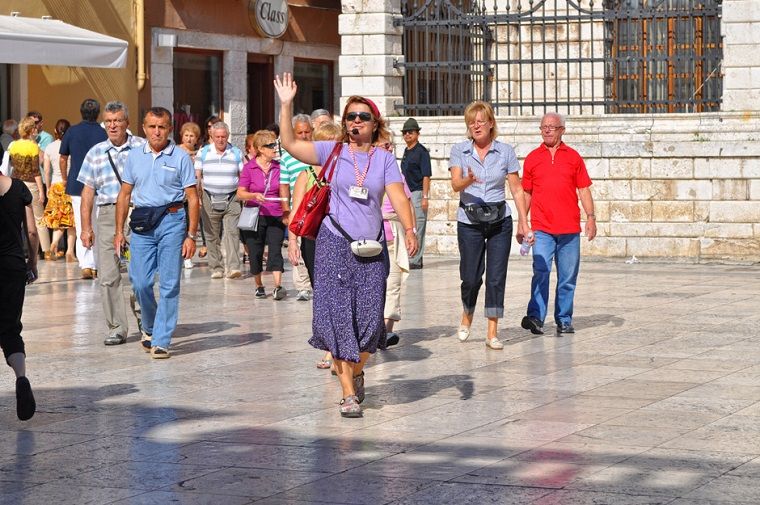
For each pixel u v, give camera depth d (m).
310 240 15.30
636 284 24.67
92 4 34.75
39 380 15.09
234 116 39.28
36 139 31.25
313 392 14.22
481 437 11.94
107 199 17.72
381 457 11.23
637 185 29.20
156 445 11.77
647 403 13.39
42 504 9.89
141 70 35.91
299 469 10.84
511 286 24.47
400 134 30.86
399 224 17.20
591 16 29.08
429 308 21.38
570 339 17.88
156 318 16.61
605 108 36.31
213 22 38.34
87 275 26.36
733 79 28.55
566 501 9.77
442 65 30.97
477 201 17.17
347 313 12.83
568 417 12.75
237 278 26.62
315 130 16.03
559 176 18.23
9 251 12.59
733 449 11.35
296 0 41.66
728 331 18.44
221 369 15.73
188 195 16.80
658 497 9.84
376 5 31.08
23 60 29.20
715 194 28.67
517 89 37.78
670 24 34.94
